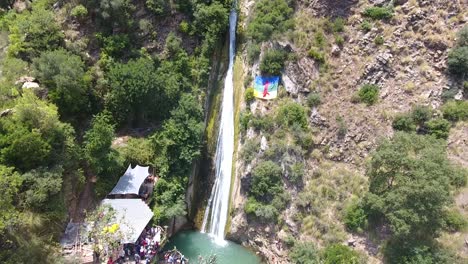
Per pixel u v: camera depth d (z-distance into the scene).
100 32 58.03
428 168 42.84
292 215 52.34
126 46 59.25
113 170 52.84
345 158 54.00
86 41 57.06
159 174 55.41
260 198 54.34
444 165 43.91
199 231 58.19
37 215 42.69
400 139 46.31
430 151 44.31
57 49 53.97
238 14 66.25
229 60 65.12
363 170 52.56
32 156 43.81
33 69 51.19
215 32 62.91
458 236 45.12
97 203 51.69
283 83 57.97
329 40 58.84
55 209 44.94
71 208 49.38
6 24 57.81
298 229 51.72
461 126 50.69
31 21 53.50
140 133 58.50
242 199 55.53
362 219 48.97
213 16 62.69
